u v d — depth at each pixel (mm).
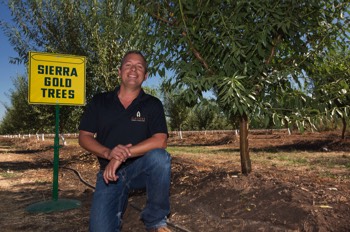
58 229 3859
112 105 2756
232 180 4711
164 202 2598
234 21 4387
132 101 2770
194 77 4535
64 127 17516
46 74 5105
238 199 4086
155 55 4801
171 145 20531
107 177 2428
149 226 2635
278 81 4664
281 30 4723
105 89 11531
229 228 3453
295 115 4363
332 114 4289
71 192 5832
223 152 12906
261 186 4293
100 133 2768
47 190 6031
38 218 4289
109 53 11328
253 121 4359
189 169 6656
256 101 4324
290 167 7703
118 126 2711
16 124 26906
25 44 11391
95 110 2777
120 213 2633
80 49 11445
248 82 4527
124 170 2635
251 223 3453
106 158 2529
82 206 4840
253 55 4668
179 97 4445
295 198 3717
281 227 3283
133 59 2775
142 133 2729
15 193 5820
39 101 5031
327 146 13625
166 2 4789
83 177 7371
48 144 20750
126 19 5176
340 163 8531
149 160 2535
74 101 5277
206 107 4301
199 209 4082
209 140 21562
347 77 4840
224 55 4707
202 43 4688
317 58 4961
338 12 4734
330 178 5613
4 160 12195
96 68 11242
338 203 3559
